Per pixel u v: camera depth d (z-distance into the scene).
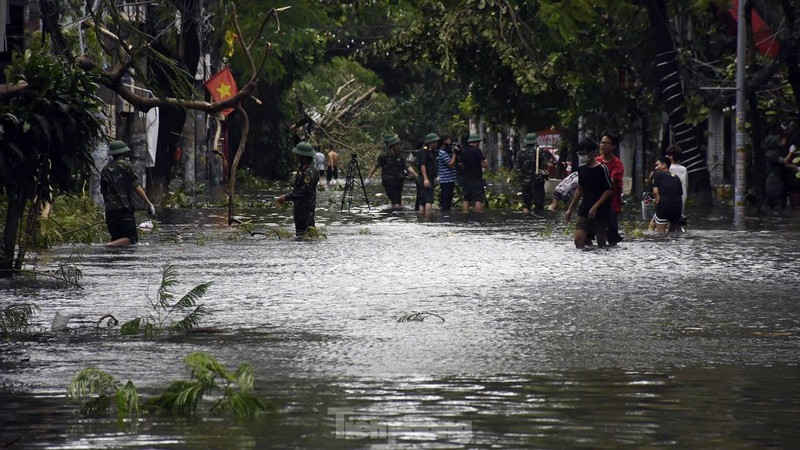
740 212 49.72
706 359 15.41
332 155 94.56
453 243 36.12
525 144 54.66
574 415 11.78
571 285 24.48
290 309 20.59
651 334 17.67
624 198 65.75
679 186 40.72
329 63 126.00
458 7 58.91
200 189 79.00
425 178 56.16
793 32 52.84
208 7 58.62
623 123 65.94
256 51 70.44
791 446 10.45
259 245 35.34
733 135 65.25
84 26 33.56
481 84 64.81
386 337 17.30
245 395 11.90
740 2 53.31
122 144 35.03
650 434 10.91
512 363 15.03
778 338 17.33
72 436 10.80
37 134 24.70
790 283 24.81
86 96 25.42
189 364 12.55
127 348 16.28
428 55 62.78
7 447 10.38
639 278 25.84
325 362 15.10
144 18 51.06
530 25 60.41
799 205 56.25
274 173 102.00
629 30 61.66
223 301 21.70
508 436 10.79
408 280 25.42
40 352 15.91
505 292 23.22
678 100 59.19
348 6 72.69
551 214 53.34
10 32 36.56
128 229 35.31
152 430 11.05
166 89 52.34
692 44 60.50
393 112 131.00
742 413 11.93
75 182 26.00
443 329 18.16
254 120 100.50
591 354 15.80
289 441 10.55
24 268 27.39
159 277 25.84
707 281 25.25
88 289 23.47
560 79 60.22
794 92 53.19
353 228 43.84
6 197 28.16
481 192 56.72
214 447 10.33
